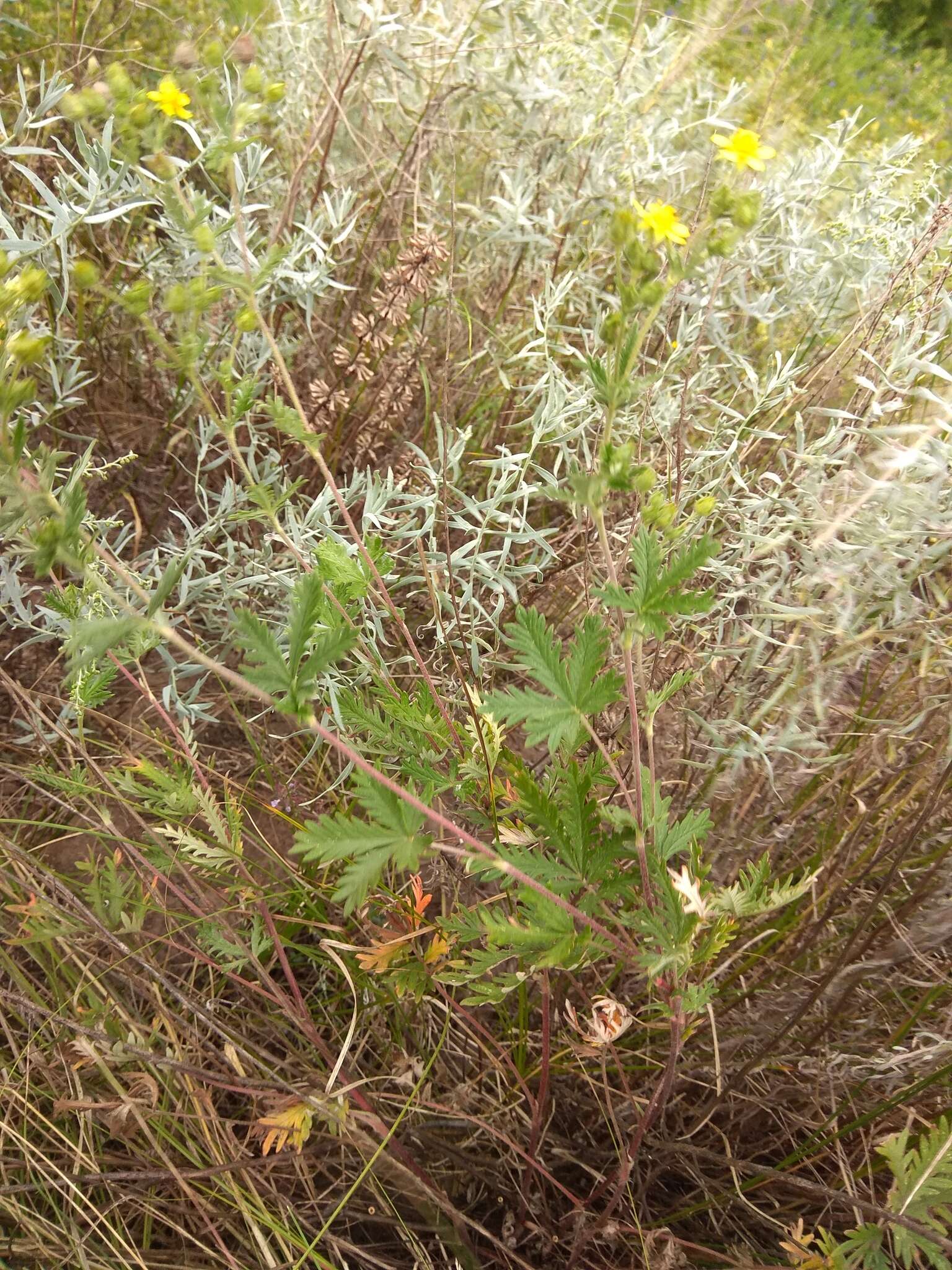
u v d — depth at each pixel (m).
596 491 0.37
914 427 0.56
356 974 0.60
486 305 0.98
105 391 0.86
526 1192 0.55
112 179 0.65
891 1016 0.63
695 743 0.65
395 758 0.63
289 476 0.84
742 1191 0.57
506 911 0.61
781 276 0.87
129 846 0.56
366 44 0.84
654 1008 0.46
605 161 0.95
